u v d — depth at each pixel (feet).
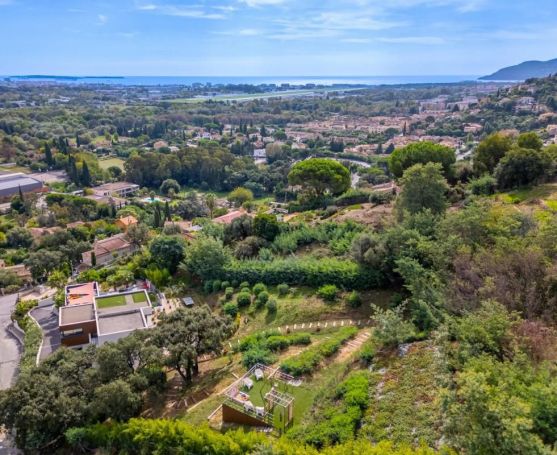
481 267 60.34
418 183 99.25
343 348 69.26
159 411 66.08
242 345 77.05
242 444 48.08
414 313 64.44
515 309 52.95
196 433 51.52
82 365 69.56
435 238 79.36
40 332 117.50
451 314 58.39
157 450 52.49
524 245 62.18
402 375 52.60
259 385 61.98
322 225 118.83
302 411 55.67
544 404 34.63
